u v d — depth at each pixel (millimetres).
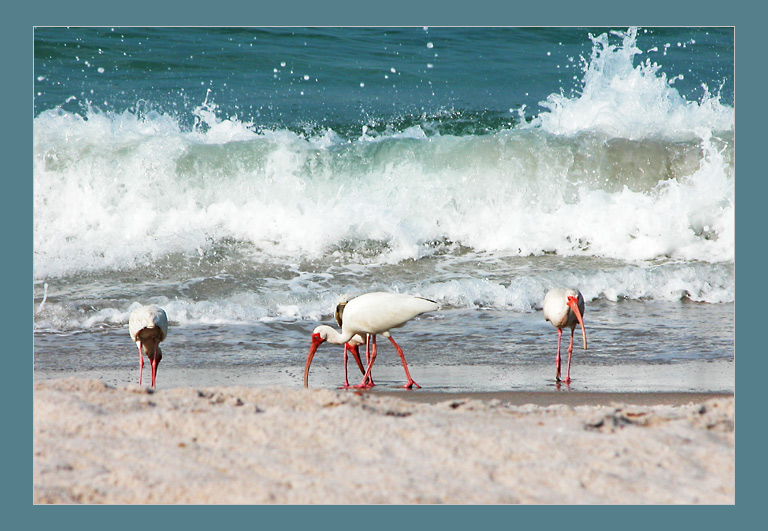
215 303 30797
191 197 40438
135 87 50781
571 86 56188
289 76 54875
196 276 34500
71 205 39281
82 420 14312
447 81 56000
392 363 25109
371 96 52906
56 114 42250
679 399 19594
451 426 14180
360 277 35188
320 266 36438
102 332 28266
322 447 13250
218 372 23719
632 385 21562
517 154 42062
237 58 56688
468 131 48219
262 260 36750
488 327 29469
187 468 12469
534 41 63531
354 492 11625
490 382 22172
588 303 33031
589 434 14047
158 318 22062
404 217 40500
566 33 64188
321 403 15812
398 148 42000
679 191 41094
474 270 36438
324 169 41375
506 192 41438
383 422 14266
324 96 52375
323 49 59625
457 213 41000
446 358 25531
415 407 15945
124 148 40438
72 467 12539
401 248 38281
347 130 47344
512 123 49531
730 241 39250
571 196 41875
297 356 26094
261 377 23312
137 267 35094
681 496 11734
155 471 12359
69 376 22953
